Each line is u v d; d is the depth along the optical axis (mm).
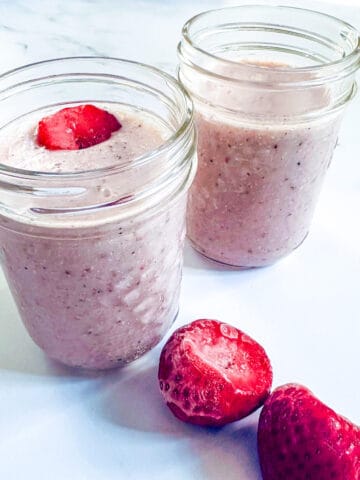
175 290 158
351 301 183
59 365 163
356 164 244
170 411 150
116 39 310
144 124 153
